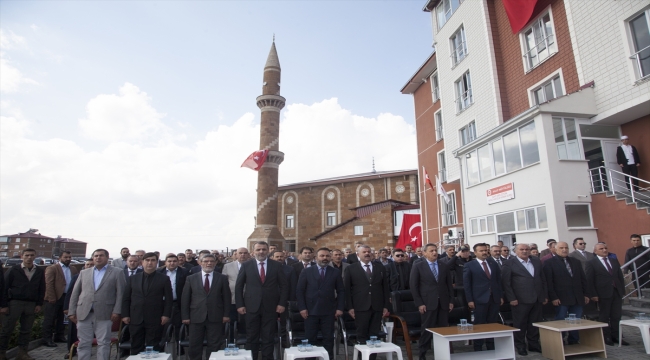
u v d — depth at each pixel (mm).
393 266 10953
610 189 13992
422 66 27234
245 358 6367
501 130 15852
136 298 7820
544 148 13680
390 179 43406
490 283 8508
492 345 8586
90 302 7777
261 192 37031
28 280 8875
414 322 9062
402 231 28031
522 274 8469
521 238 14750
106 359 7801
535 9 17812
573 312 8938
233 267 9688
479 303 8398
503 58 19922
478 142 17484
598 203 13297
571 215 13398
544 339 7977
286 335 8727
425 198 27625
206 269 7941
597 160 14508
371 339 7199
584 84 14977
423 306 8031
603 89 14203
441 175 25672
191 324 7738
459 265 10750
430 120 27562
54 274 10359
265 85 39656
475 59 21188
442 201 25078
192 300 7828
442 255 12367
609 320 8859
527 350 8570
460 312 9367
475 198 17875
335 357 8445
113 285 8062
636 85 13031
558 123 14078
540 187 13805
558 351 7621
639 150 14070
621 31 13594
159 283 8000
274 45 41344
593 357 7871
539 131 13961
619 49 13656
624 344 8695
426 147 27953
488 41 20188
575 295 8734
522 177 14758
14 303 8695
